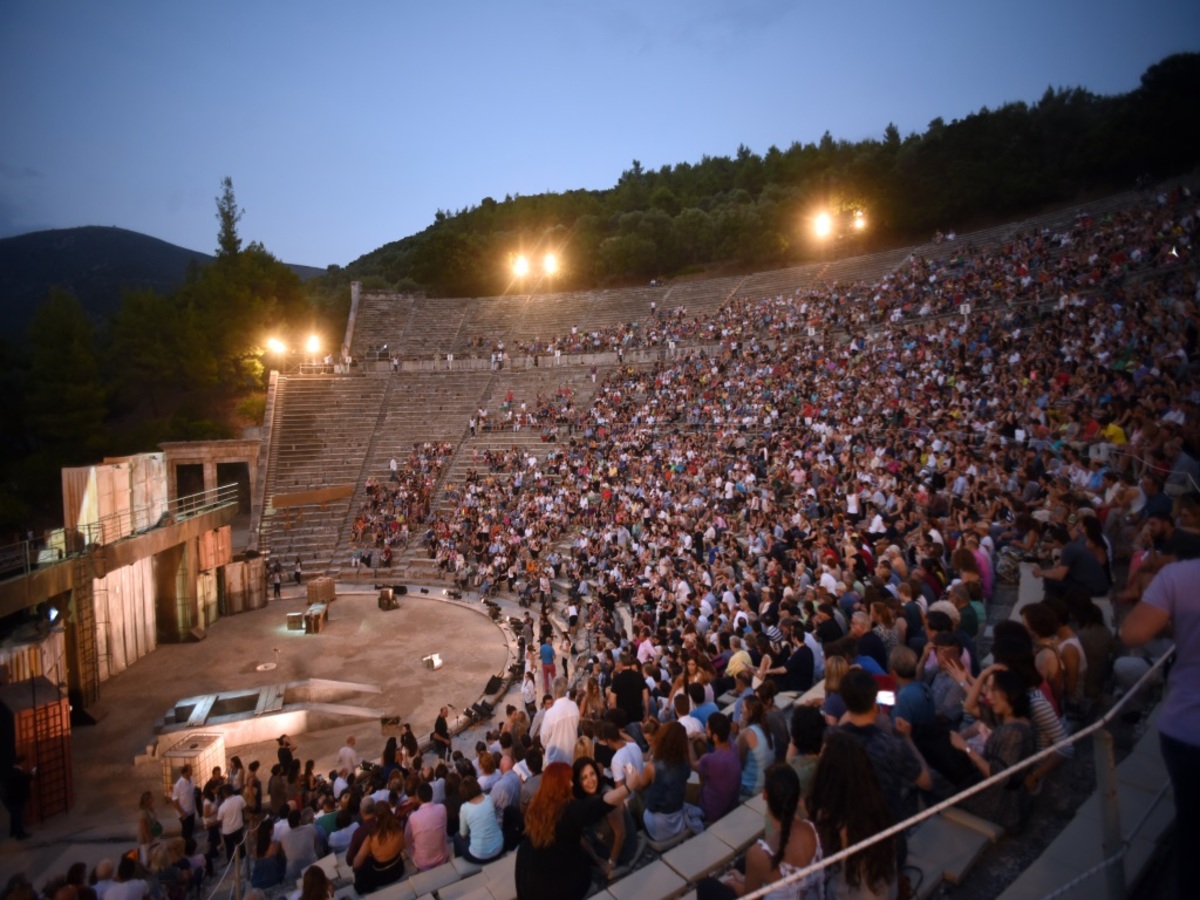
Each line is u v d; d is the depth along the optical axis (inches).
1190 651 146.9
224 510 1293.1
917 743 261.1
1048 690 261.7
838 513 864.3
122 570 1059.9
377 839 373.7
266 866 452.8
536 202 4252.0
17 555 880.3
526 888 243.1
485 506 1571.1
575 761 279.4
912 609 407.2
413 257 3496.6
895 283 1845.5
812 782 178.9
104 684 1002.7
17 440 2156.7
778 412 1443.2
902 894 184.2
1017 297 1487.5
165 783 716.7
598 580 1183.6
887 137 3617.1
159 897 468.1
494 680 920.9
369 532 1640.0
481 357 2331.4
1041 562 539.2
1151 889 204.5
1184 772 141.9
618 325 2346.2
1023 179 2492.6
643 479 1407.5
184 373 2379.4
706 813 307.6
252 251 2659.9
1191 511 291.4
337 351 2684.5
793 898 173.5
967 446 897.5
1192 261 1268.5
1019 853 241.4
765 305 2086.6
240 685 991.0
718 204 3545.8
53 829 669.9
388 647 1115.3
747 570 781.9
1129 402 753.0
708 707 402.9
